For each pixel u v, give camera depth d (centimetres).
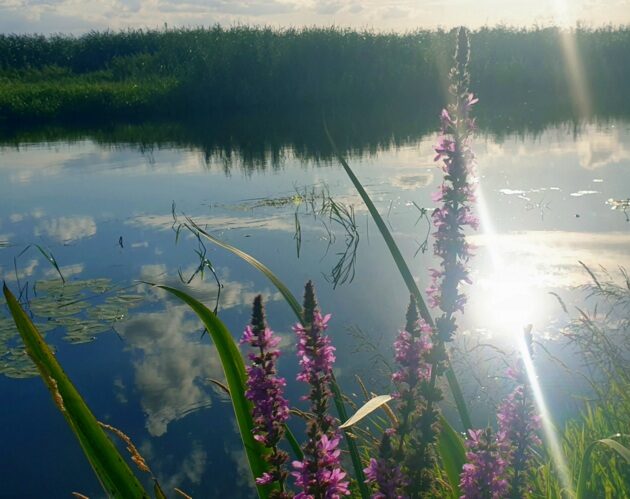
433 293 200
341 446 458
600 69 2944
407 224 1200
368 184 1517
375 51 3069
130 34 3944
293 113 2744
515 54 3091
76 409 178
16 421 634
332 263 1005
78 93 2939
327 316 197
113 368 712
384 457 191
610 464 313
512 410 214
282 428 208
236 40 3136
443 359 196
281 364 692
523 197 1288
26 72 3681
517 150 1786
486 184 1416
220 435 598
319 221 1238
